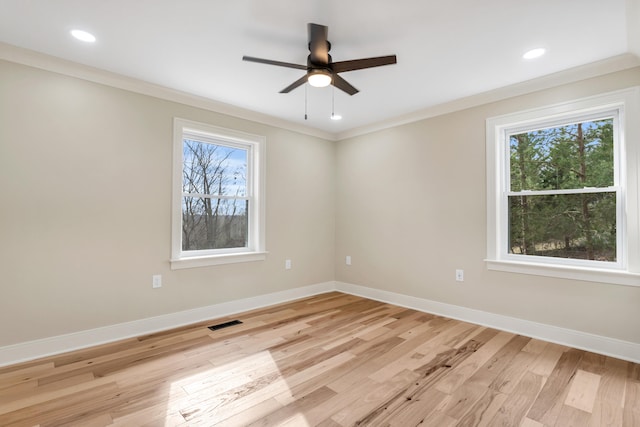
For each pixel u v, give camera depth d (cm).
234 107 358
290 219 423
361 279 442
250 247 391
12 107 238
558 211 288
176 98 319
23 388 202
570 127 282
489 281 319
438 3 187
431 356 250
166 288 313
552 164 292
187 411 179
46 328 250
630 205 245
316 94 325
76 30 215
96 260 274
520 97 301
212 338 287
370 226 431
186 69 271
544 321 284
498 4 188
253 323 328
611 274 250
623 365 234
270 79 290
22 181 241
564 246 285
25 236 243
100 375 219
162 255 310
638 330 240
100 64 262
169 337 289
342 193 470
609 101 254
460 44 232
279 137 411
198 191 350
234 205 379
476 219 329
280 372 224
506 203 319
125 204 289
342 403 188
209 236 359
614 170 260
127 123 290
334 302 410
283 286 414
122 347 266
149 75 282
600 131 267
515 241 313
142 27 212
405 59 254
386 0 184
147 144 302
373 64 212
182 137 325
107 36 222
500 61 256
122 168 287
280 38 226
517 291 300
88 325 269
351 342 278
